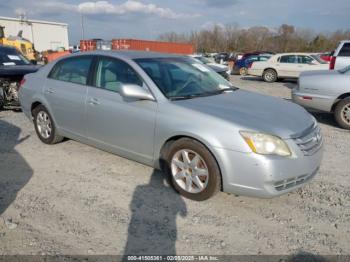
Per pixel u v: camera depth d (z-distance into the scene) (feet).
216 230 10.00
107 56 14.26
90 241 9.40
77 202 11.53
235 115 11.05
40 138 17.75
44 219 10.45
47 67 17.24
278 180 10.22
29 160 15.34
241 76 68.03
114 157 15.69
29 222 10.27
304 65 51.80
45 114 17.12
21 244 9.21
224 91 14.08
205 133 10.78
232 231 9.95
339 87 21.40
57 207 11.18
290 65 52.90
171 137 11.71
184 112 11.43
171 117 11.63
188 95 12.73
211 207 11.25
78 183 12.99
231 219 10.57
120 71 13.58
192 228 10.08
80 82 15.02
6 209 11.00
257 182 10.25
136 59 13.55
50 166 14.65
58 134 16.75
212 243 9.39
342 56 31.91
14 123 22.06
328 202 11.70
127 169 14.32
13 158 15.60
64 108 15.57
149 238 9.58
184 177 11.79
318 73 23.36
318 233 9.89
